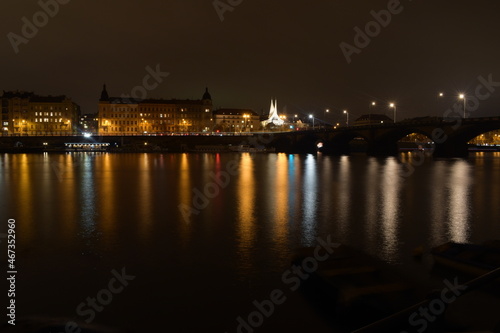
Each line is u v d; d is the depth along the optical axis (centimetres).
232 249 1773
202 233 2069
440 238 1964
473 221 2361
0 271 1502
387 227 2209
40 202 3070
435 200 3162
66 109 18450
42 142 15462
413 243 1867
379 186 4150
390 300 1028
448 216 2506
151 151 15525
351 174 5578
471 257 1384
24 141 14800
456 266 1378
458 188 3947
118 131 19725
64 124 18412
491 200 3166
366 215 2544
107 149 15200
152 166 7281
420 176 5253
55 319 1122
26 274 1466
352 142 17488
